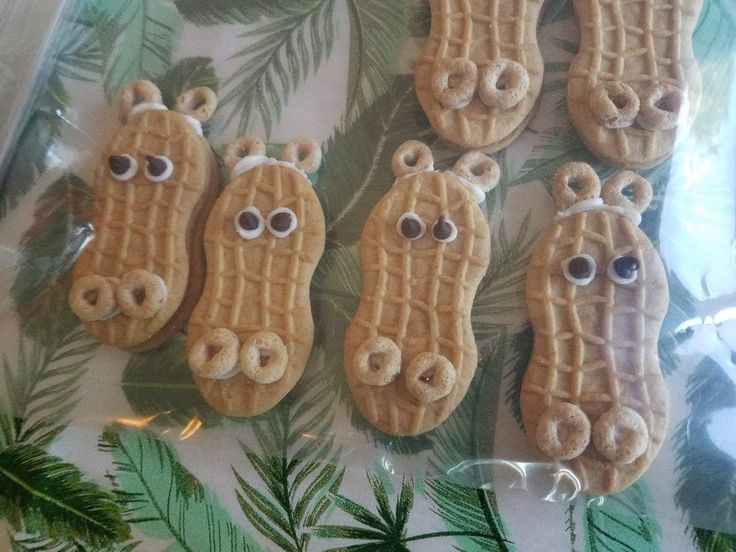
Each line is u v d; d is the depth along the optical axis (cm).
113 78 16
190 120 15
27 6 16
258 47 16
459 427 13
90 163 15
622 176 13
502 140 14
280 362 12
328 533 12
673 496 12
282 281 13
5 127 15
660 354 13
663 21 14
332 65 16
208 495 13
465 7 15
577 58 14
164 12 16
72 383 14
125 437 13
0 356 14
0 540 12
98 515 12
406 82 15
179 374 14
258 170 14
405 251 13
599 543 12
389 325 13
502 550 12
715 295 13
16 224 15
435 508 12
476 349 13
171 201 14
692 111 14
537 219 14
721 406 12
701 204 14
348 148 15
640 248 13
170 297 13
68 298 14
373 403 12
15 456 13
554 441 12
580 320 12
